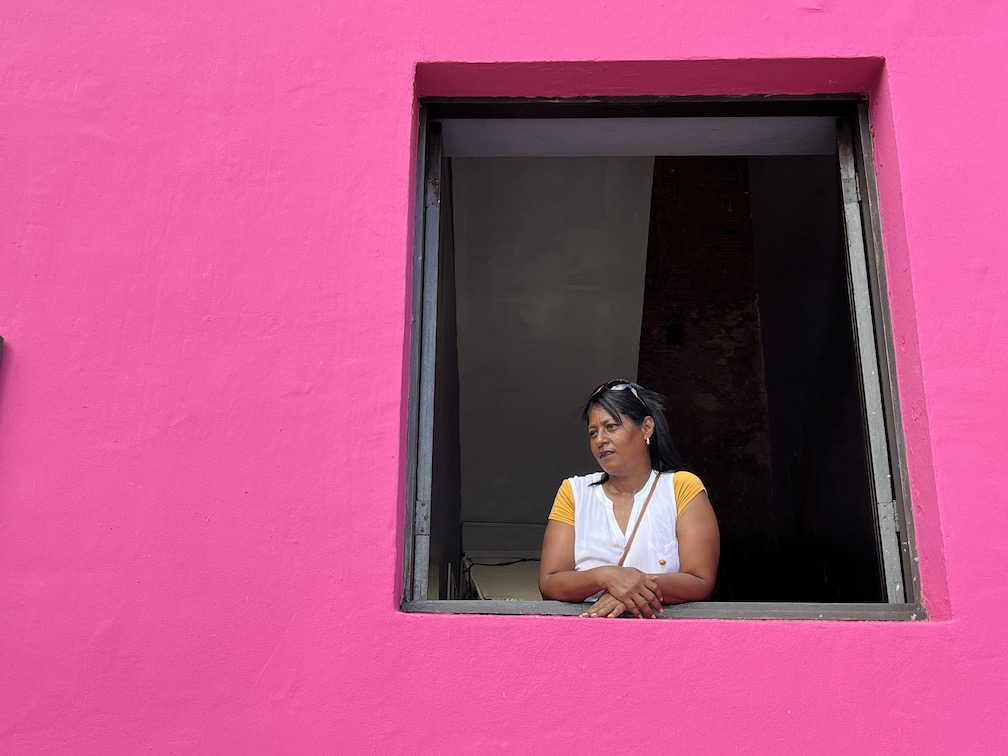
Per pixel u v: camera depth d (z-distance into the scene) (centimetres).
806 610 205
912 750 187
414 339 237
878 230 237
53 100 239
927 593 206
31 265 226
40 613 202
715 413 729
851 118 252
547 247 579
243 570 204
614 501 242
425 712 192
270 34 244
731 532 709
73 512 208
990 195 223
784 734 189
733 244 738
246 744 192
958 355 212
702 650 194
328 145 235
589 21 241
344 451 212
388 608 200
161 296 224
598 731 190
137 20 246
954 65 233
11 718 195
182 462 212
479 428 656
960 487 203
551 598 220
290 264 226
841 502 523
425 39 242
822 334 548
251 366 219
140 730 194
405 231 228
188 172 234
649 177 543
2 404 215
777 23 238
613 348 631
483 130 266
